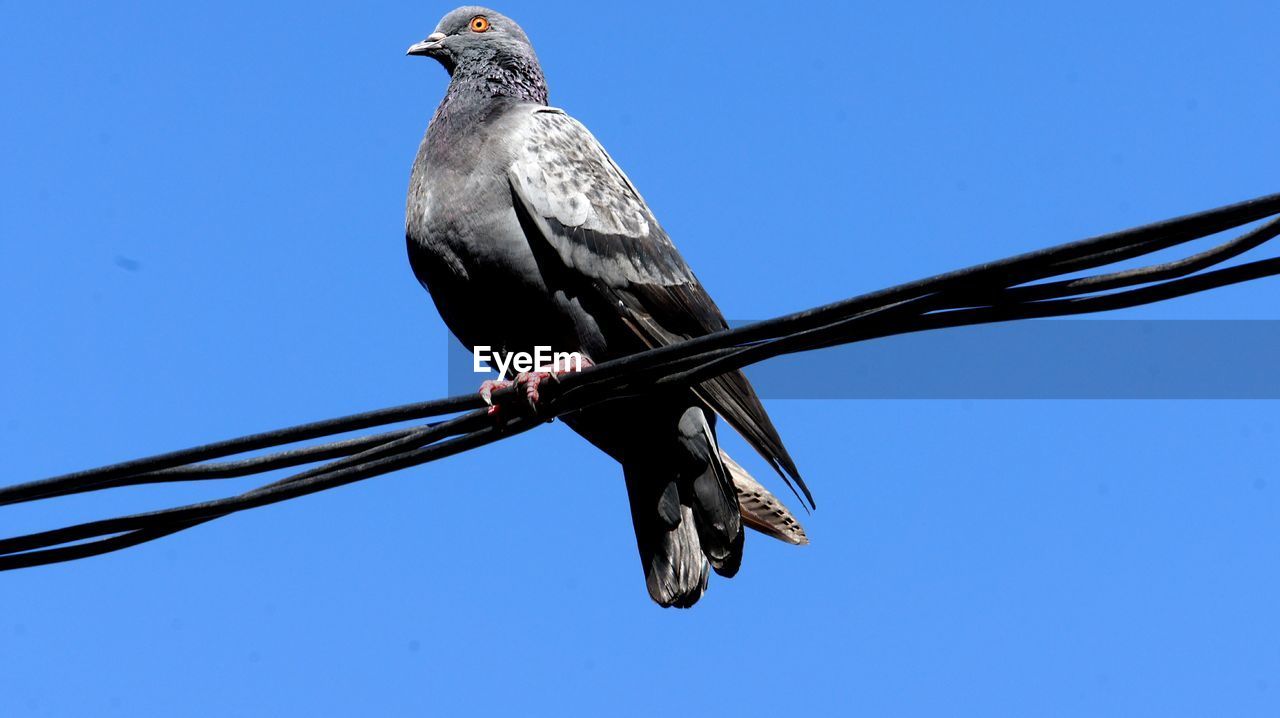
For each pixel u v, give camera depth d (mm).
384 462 8578
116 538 9023
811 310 7430
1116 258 6801
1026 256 6875
